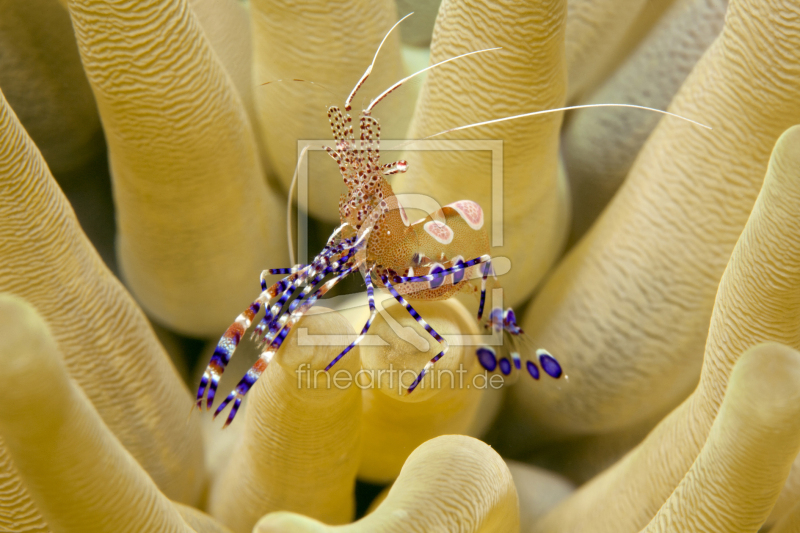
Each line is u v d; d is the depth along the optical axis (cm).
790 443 11
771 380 11
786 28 13
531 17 13
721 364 12
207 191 13
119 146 13
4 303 11
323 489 13
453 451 12
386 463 13
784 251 12
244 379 12
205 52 13
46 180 13
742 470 11
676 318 13
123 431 13
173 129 13
